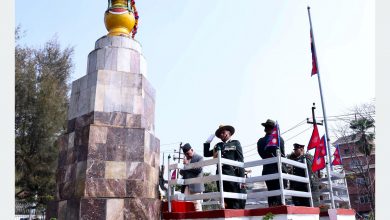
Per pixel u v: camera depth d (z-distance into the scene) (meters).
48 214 8.18
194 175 9.27
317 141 11.03
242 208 7.71
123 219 7.39
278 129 8.04
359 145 36.47
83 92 8.81
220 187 6.98
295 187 8.79
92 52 9.42
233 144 8.23
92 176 7.62
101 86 8.55
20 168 21.22
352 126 36.69
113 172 7.79
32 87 22.88
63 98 24.77
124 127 8.21
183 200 7.84
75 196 7.68
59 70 26.72
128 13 9.87
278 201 8.13
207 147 8.60
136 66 9.36
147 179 8.17
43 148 21.77
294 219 6.93
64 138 8.74
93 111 8.29
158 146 9.47
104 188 7.60
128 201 7.55
